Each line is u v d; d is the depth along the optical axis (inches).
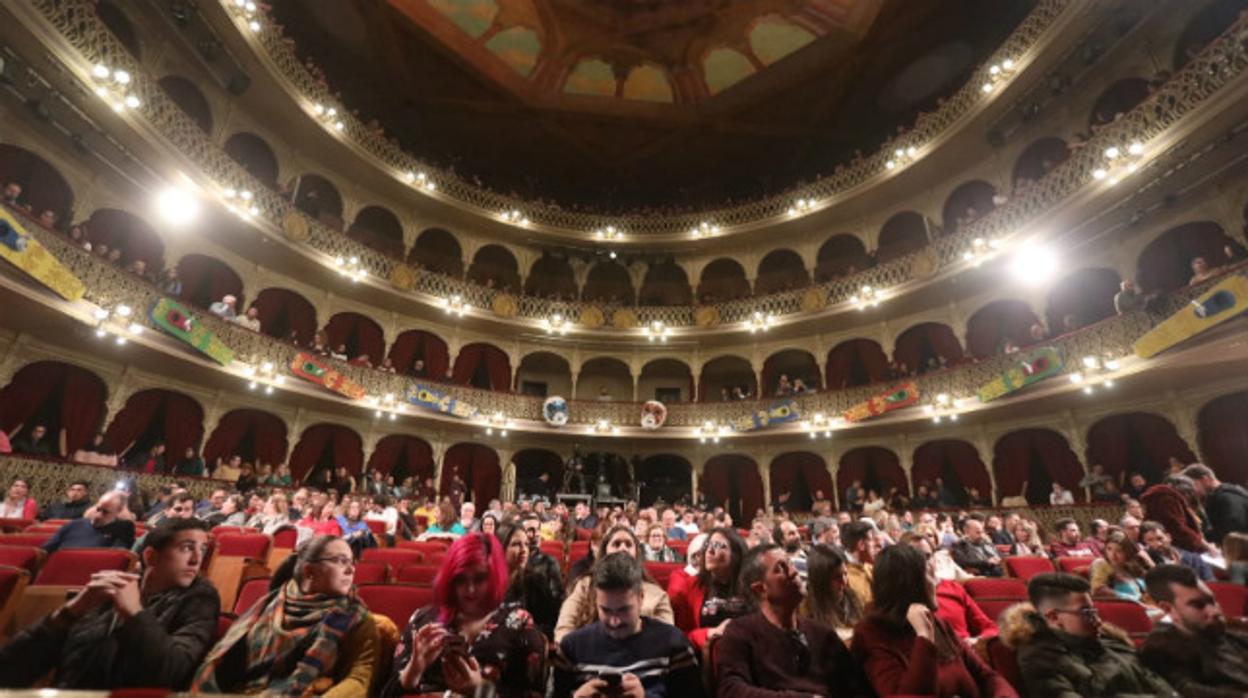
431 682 110.8
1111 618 153.2
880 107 773.3
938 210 693.3
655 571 234.5
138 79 441.7
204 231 557.3
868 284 705.0
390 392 660.7
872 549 193.6
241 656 103.1
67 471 414.9
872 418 659.4
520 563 165.9
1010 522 364.2
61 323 414.3
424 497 681.6
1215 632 108.7
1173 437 500.7
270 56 557.6
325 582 109.3
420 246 842.2
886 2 629.3
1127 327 456.4
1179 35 489.4
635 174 924.6
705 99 789.2
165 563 108.7
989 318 658.2
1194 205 471.2
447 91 761.6
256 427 614.5
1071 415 562.9
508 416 743.1
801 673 107.3
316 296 669.9
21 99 394.3
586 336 812.6
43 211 446.6
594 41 733.3
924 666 97.5
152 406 526.6
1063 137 580.1
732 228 820.0
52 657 88.4
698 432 755.4
